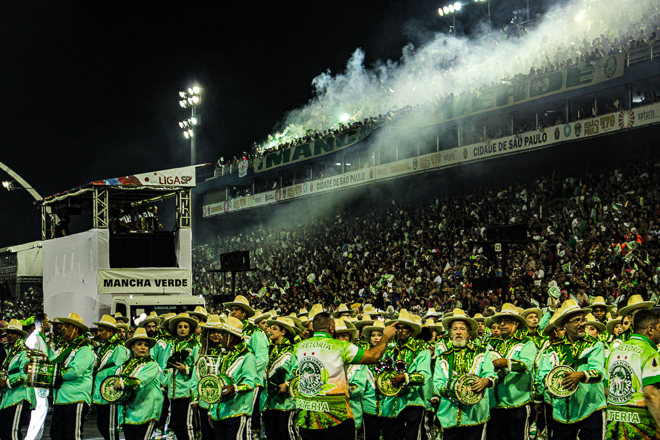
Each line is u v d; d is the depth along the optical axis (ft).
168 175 72.49
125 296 67.62
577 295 61.16
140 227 77.10
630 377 20.92
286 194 139.03
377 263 101.50
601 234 76.13
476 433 25.85
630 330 30.91
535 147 92.94
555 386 25.63
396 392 29.81
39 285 132.46
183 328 36.86
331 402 22.29
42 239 81.00
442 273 86.53
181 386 34.76
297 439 32.32
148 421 31.01
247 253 69.05
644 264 65.05
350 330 33.22
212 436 30.42
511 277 74.13
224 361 28.27
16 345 35.14
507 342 30.30
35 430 37.35
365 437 32.50
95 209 68.64
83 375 32.32
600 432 26.11
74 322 32.76
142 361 31.04
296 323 40.11
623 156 102.17
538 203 93.56
